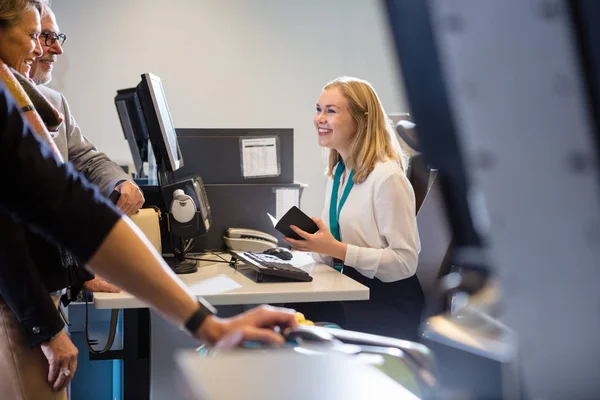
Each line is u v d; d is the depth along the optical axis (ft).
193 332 2.81
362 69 17.75
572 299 0.89
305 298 6.59
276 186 9.23
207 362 1.35
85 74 16.31
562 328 0.91
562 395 0.94
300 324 3.00
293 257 8.68
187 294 2.82
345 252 7.43
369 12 17.62
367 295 6.72
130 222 2.87
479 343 1.12
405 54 0.93
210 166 9.20
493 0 0.87
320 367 1.36
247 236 8.84
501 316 1.00
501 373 1.06
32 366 4.67
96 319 8.82
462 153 0.93
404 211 7.59
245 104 17.31
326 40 17.58
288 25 17.33
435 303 1.23
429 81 0.92
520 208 0.89
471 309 1.12
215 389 1.23
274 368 1.34
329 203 8.57
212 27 16.90
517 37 0.87
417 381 1.53
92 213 2.77
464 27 0.88
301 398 1.24
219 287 6.72
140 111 8.83
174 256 7.89
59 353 4.70
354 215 7.88
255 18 17.13
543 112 0.87
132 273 2.78
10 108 2.78
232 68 17.13
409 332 7.54
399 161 8.06
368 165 7.80
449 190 0.98
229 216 9.14
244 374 1.27
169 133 7.73
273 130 9.34
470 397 1.12
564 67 0.86
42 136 4.57
